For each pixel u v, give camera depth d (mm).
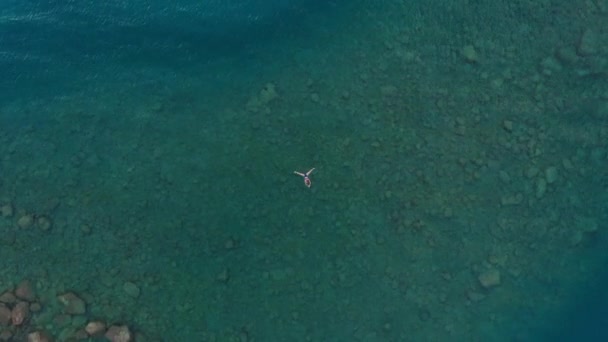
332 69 12320
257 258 11391
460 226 11523
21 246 11406
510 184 11703
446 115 12039
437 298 11211
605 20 12273
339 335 11016
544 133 11898
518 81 12148
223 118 12125
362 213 11578
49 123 12156
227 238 11484
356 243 11438
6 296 11039
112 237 11477
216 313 11133
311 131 12016
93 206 11625
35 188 11727
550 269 11352
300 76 12312
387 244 11438
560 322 11094
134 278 11258
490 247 11445
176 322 11078
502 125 11953
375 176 11750
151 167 11859
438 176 11750
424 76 12258
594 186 11688
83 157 11922
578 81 12078
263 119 12094
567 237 11477
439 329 11070
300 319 11094
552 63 12164
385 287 11250
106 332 10906
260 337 11008
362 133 11977
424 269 11344
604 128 11875
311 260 11367
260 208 11633
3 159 11914
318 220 11562
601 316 11109
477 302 11203
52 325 10930
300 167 11812
